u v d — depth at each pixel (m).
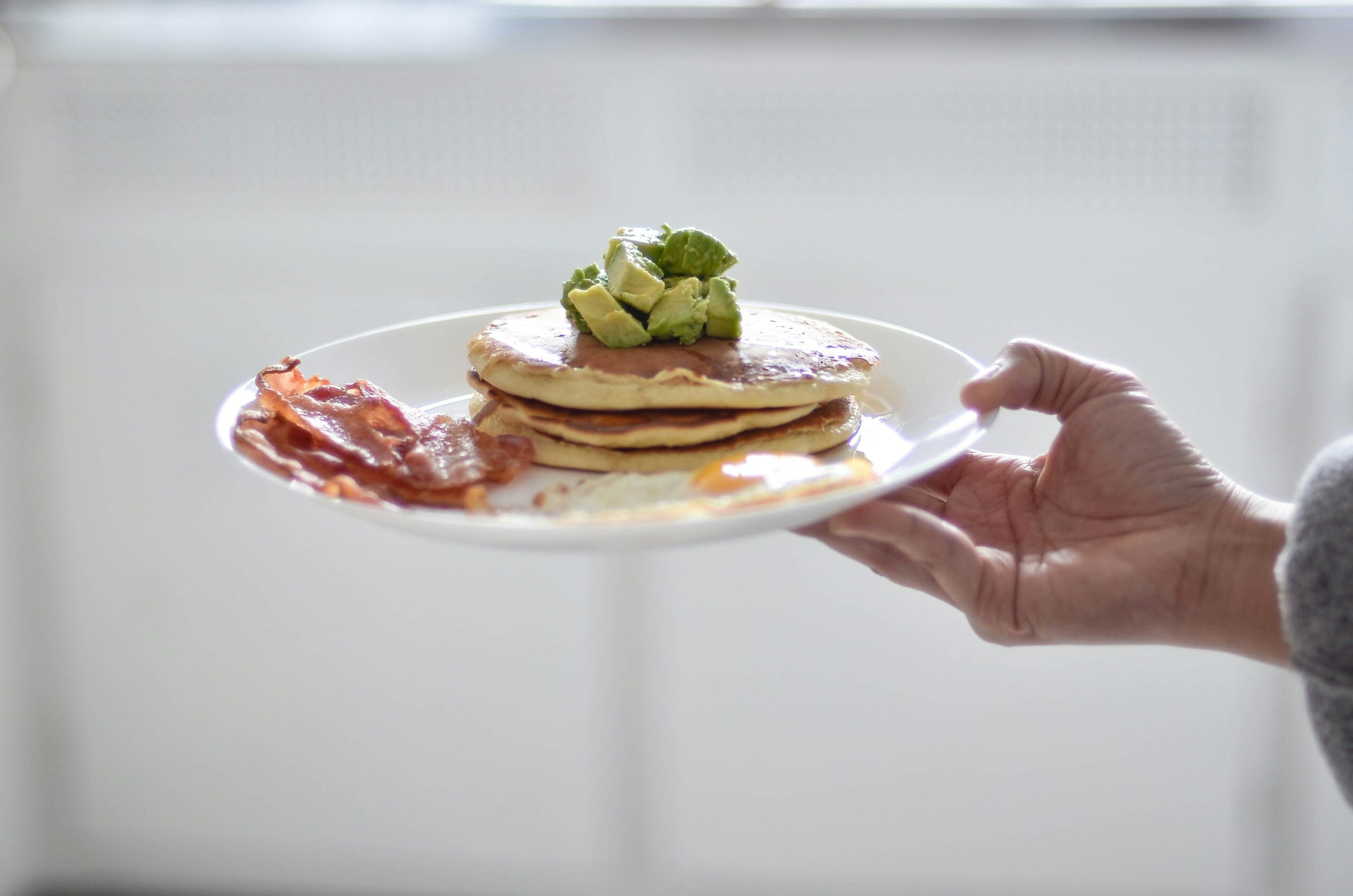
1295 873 2.61
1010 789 2.63
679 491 1.11
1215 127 2.46
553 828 2.80
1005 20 2.46
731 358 1.23
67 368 2.77
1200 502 1.26
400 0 2.67
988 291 2.58
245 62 2.62
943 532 1.12
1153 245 2.52
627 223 2.63
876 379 1.41
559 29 2.54
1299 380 2.52
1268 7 2.44
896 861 2.71
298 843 2.90
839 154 2.56
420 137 2.63
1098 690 2.57
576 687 2.70
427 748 2.79
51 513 2.83
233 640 2.81
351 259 2.69
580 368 1.21
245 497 2.73
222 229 2.70
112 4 2.75
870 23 2.48
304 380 1.27
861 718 2.63
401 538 2.68
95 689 2.88
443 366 1.47
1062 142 2.51
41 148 2.68
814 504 0.98
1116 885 2.66
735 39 2.51
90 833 2.97
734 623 2.62
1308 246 2.47
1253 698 2.54
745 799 2.72
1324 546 0.86
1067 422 1.33
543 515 1.08
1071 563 1.25
